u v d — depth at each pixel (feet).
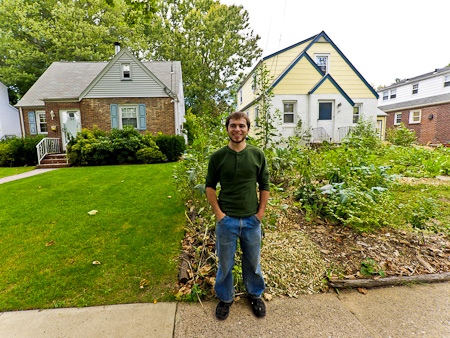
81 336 5.98
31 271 8.61
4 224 12.51
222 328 6.27
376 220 9.95
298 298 7.38
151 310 6.89
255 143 13.76
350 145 18.79
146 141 35.42
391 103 76.33
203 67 93.50
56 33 69.77
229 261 6.43
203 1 98.84
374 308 6.89
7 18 68.28
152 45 96.27
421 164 21.53
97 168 29.86
